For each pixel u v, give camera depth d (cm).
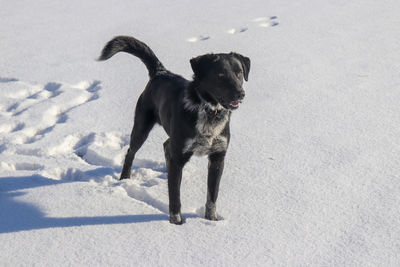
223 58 329
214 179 332
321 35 586
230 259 302
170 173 331
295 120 420
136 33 628
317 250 306
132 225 326
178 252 307
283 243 311
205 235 318
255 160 378
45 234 320
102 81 497
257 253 305
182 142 329
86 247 311
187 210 342
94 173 375
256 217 329
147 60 382
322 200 339
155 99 364
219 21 668
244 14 698
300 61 514
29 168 385
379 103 434
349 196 341
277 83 475
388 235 312
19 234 320
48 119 441
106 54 384
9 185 360
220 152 333
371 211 329
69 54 566
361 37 569
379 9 676
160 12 732
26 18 730
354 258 300
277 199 342
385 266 295
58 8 784
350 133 400
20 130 423
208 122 327
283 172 365
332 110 430
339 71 490
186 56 537
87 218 332
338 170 363
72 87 488
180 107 330
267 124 418
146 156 392
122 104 456
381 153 376
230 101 321
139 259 304
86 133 418
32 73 516
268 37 590
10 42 616
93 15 733
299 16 670
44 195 350
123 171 371
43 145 402
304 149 386
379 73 481
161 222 328
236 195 347
